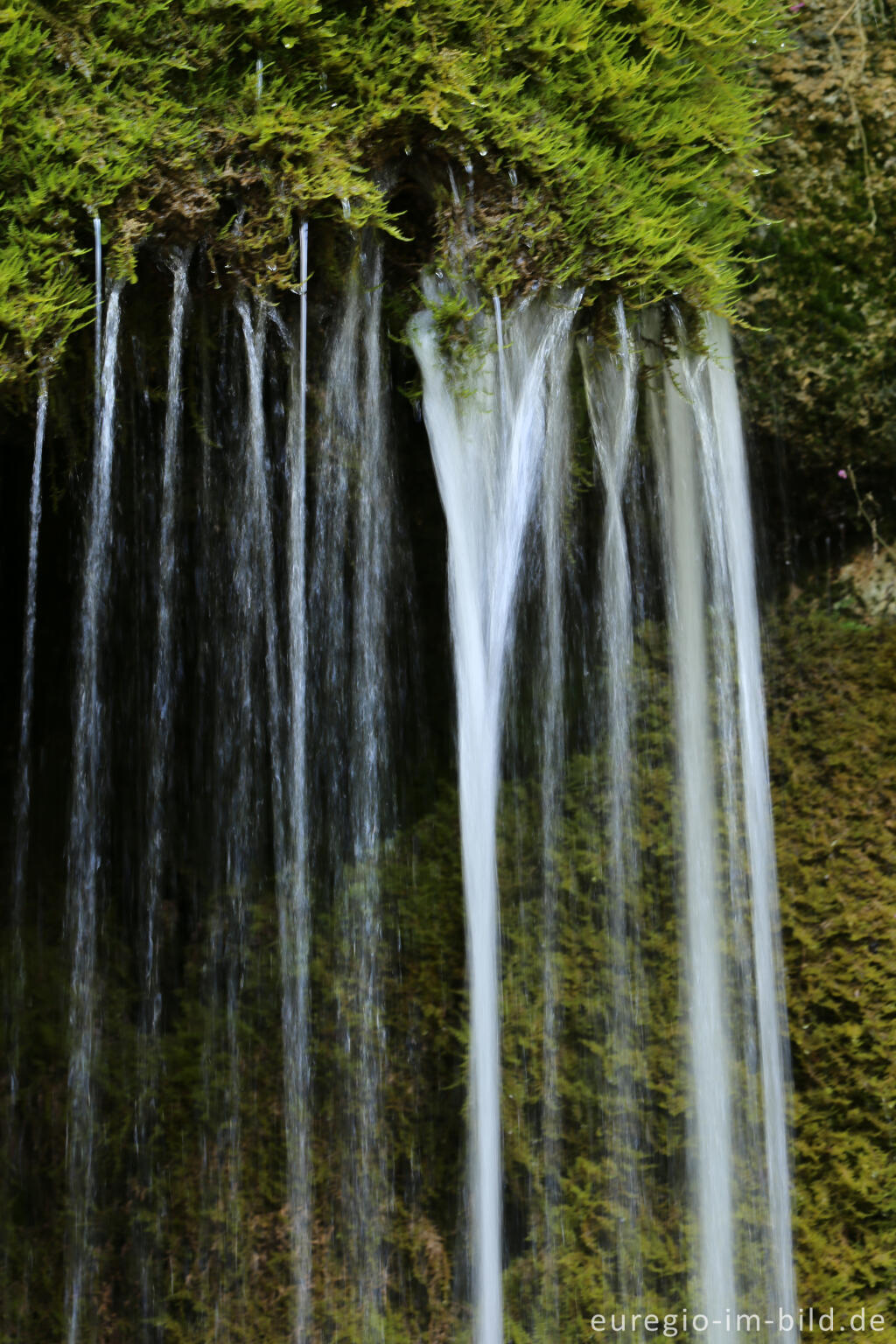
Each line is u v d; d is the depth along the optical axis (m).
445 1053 3.05
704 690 2.85
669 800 2.90
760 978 2.86
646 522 2.80
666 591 2.83
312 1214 3.11
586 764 2.94
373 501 2.71
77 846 3.08
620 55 2.36
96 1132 3.20
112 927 3.25
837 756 2.91
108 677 2.93
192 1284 3.11
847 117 2.69
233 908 3.16
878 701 2.90
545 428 2.51
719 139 2.49
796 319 2.73
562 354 2.46
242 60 2.17
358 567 2.77
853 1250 2.77
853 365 2.74
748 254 2.72
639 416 2.68
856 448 2.81
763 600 2.98
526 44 2.28
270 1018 3.16
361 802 3.00
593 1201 2.94
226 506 2.59
